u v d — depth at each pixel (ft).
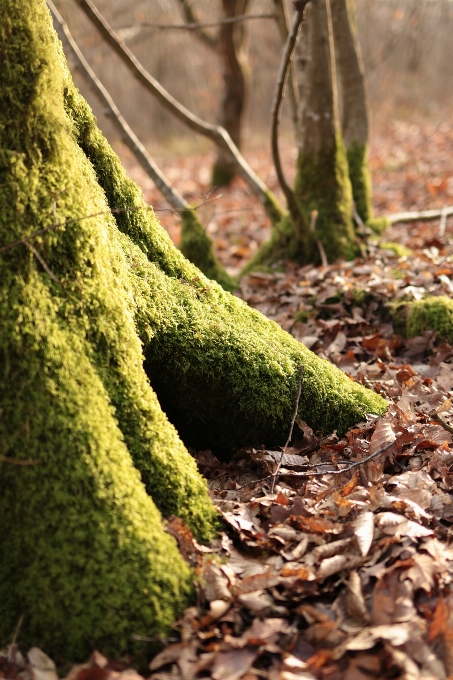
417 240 22.44
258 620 6.72
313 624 6.68
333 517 8.26
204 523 7.96
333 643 6.49
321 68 18.79
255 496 9.08
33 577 6.90
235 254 27.53
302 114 19.52
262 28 62.90
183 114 21.88
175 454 8.09
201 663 6.32
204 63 72.64
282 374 10.16
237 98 44.98
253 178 21.98
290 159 53.78
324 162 19.58
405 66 73.26
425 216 23.48
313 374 10.50
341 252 19.43
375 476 9.16
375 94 70.23
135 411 7.91
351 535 7.77
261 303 17.49
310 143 19.58
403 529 7.61
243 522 8.09
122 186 9.82
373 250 19.61
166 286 9.84
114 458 7.23
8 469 7.04
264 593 7.05
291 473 9.12
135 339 8.27
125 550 6.82
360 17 65.72
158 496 7.80
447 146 48.32
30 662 6.70
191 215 18.84
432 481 8.93
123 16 53.01
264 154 59.06
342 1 20.48
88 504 6.91
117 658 6.59
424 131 56.18
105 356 7.81
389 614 6.67
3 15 7.11
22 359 7.04
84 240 7.75
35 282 7.29
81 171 8.45
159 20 58.54
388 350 14.08
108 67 67.10
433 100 70.44
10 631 6.95
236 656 6.39
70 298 7.54
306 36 18.65
